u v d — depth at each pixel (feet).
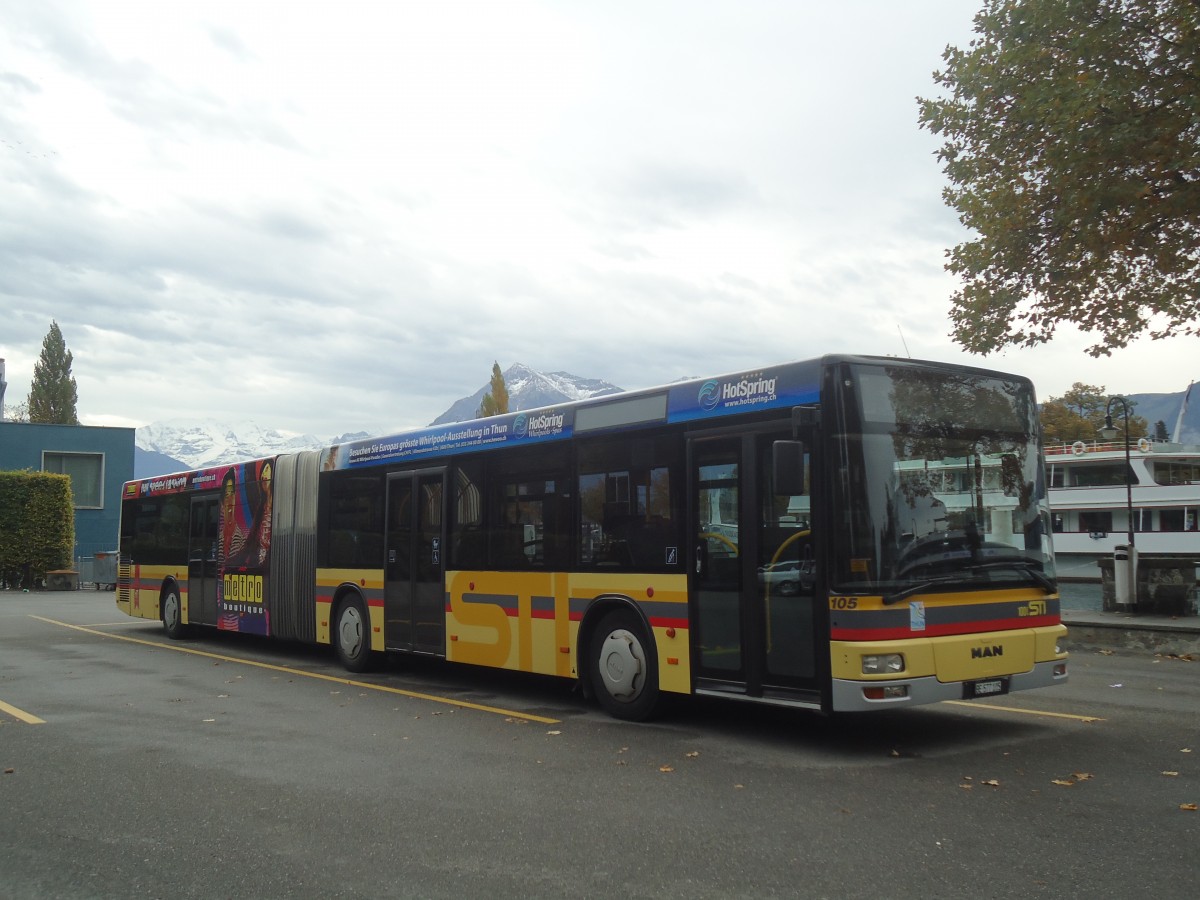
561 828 18.84
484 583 35.32
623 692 30.01
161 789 22.25
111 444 139.74
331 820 19.62
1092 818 18.75
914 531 24.61
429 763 24.53
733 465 26.91
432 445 38.70
